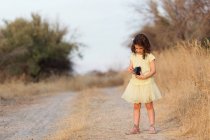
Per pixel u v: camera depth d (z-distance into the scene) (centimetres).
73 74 4597
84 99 2164
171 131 1291
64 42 4553
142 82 1288
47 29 4497
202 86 1465
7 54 3909
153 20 2814
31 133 1370
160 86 2053
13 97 2392
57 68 4484
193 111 1324
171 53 2245
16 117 1689
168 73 2072
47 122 1551
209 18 2041
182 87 1750
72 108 1870
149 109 1298
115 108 1808
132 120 1502
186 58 1861
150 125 1296
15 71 3881
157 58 2323
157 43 2830
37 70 4169
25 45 4150
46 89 3153
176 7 2455
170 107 1638
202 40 2028
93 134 1292
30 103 2172
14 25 4319
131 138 1234
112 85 4356
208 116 1205
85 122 1445
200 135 1183
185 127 1265
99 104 1967
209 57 1608
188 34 2350
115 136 1265
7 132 1395
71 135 1277
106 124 1441
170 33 2570
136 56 1299
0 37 4244
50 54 4356
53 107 1966
